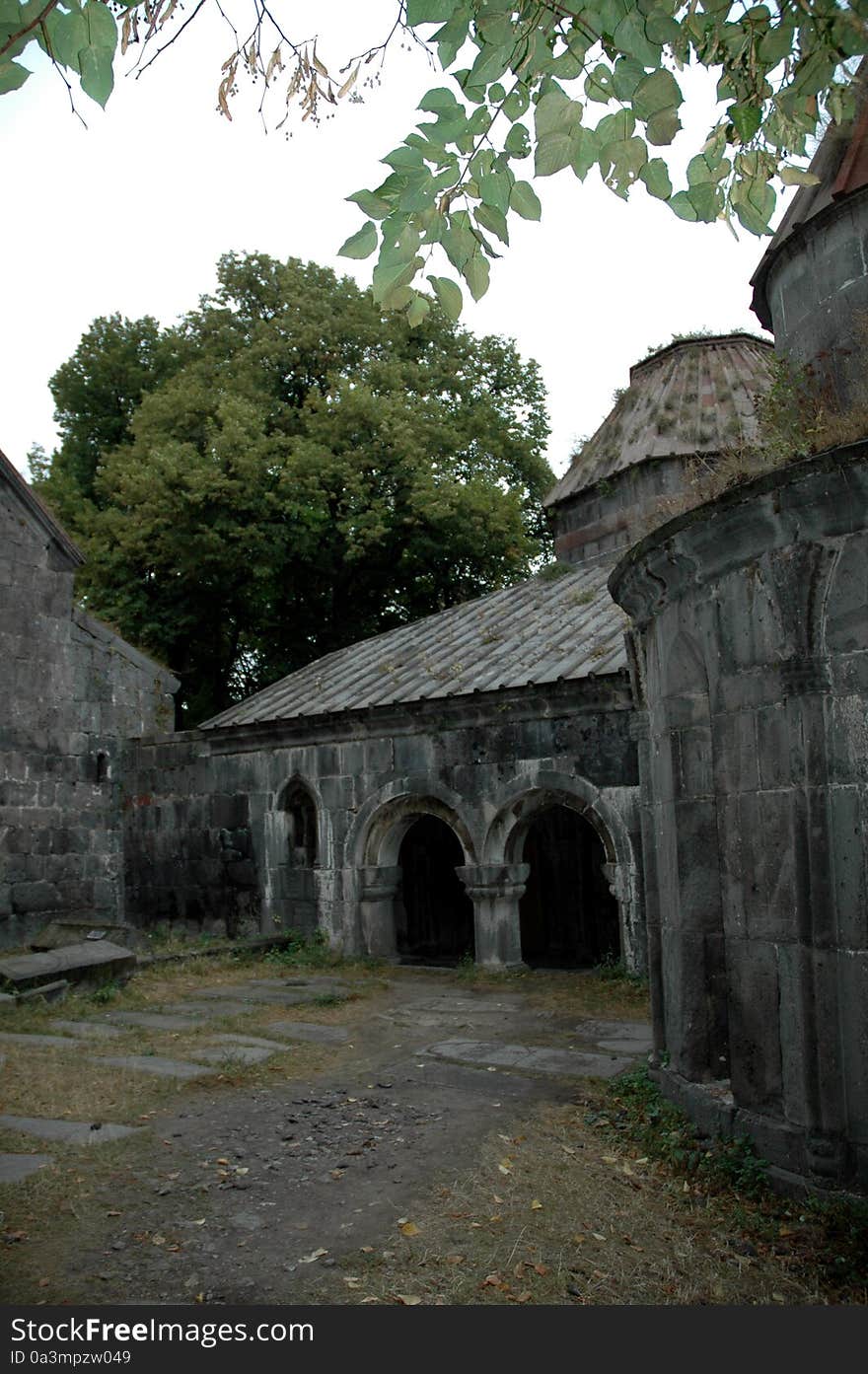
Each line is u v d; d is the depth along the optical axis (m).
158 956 13.50
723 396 18.28
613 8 3.52
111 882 17.44
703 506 5.96
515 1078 7.94
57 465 28.81
